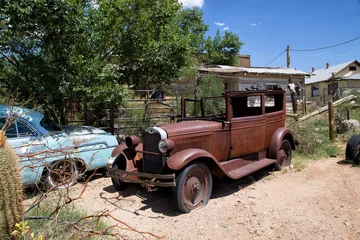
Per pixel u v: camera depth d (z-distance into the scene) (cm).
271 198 462
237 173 491
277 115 612
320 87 3050
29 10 550
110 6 751
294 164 646
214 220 390
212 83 1367
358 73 3053
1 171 265
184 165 399
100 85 669
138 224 382
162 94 1335
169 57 833
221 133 493
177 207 407
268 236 345
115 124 842
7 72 660
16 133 479
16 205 275
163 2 822
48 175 477
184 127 455
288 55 2409
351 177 542
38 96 635
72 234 305
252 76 1725
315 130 841
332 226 361
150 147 454
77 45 664
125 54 812
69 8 585
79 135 538
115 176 462
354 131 890
